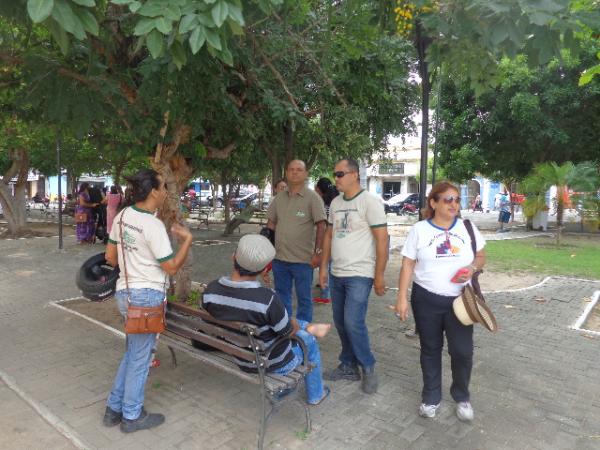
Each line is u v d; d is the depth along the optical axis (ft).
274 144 31.37
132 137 16.87
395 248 42.32
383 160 50.31
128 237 10.25
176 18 7.52
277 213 15.84
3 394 12.68
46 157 55.93
